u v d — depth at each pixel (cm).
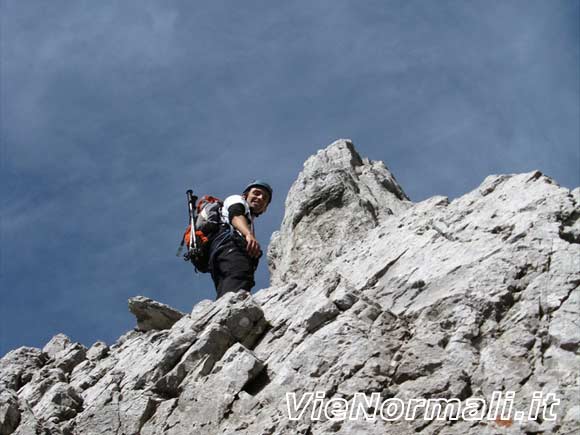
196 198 1548
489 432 1001
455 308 1151
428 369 1089
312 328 1207
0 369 1423
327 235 1645
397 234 1409
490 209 1327
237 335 1248
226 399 1155
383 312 1184
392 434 1034
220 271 1465
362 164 1836
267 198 1584
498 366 1062
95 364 1400
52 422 1206
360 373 1107
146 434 1163
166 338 1314
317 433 1059
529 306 1119
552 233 1209
